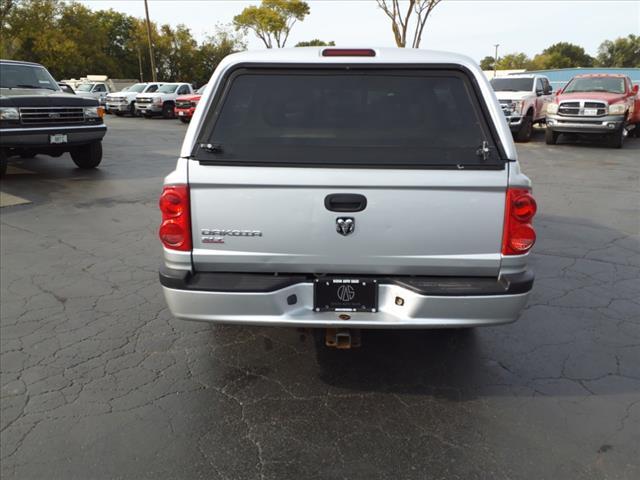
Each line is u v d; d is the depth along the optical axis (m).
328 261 2.91
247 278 2.93
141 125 22.97
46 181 9.59
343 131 3.00
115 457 2.69
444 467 2.64
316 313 2.95
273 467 2.63
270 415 3.04
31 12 42.78
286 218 2.85
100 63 50.03
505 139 2.90
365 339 3.93
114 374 3.44
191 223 2.89
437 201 2.81
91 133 10.17
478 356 3.71
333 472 2.60
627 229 6.90
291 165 2.82
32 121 9.34
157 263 5.48
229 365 3.57
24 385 3.30
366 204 2.82
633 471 2.62
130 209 7.67
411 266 2.91
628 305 4.58
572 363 3.63
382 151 2.89
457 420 3.01
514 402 3.18
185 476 2.57
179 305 2.94
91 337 3.92
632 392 3.30
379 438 2.85
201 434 2.87
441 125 3.01
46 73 10.90
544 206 8.12
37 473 2.58
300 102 3.06
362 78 3.08
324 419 3.01
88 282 4.95
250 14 47.91
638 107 17.22
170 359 3.63
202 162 2.84
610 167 11.84
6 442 2.79
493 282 2.91
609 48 84.25
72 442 2.80
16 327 4.05
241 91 3.06
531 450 2.76
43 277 5.06
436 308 2.86
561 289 4.91
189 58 57.84
